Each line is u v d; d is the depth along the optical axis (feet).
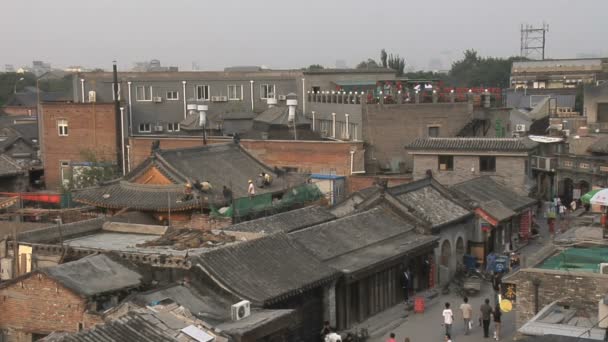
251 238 120.37
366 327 120.67
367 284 126.21
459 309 133.08
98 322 91.76
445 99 228.43
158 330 75.87
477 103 231.30
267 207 157.38
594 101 299.38
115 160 232.73
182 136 232.53
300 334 107.65
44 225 139.85
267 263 107.86
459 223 159.02
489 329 120.57
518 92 413.18
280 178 179.32
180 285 97.60
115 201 154.10
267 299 97.71
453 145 201.57
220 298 97.86
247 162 179.73
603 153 240.53
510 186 197.06
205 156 170.71
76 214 154.10
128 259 103.96
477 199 172.45
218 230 126.72
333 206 161.99
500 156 197.57
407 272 136.77
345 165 211.20
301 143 215.51
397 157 223.71
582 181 232.73
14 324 97.14
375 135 222.69
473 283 142.41
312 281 107.55
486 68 653.71
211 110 273.75
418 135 224.53
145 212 152.46
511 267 155.33
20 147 300.40
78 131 237.86
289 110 241.35
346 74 279.90
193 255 101.96
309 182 187.73
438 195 165.48
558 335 74.64
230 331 84.17
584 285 89.40
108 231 132.05
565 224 187.52
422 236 143.33
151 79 267.39
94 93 248.11
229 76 276.21
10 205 153.28
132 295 92.84
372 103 222.89
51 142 240.12
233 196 158.30
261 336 88.33
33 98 469.57
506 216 168.55
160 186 155.12
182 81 270.05
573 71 480.64
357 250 128.36
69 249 111.75
